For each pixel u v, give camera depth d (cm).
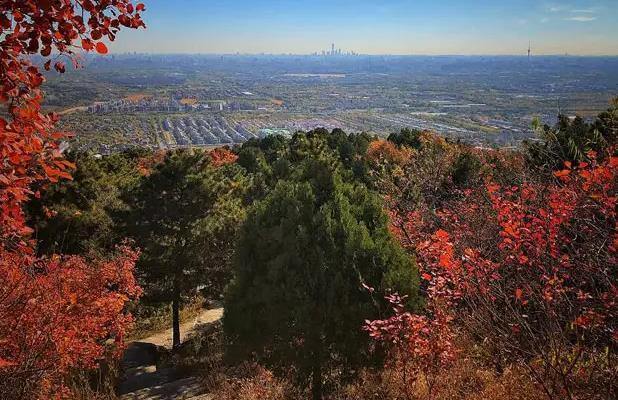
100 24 327
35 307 600
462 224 838
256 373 925
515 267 559
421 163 1748
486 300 536
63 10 312
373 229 788
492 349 652
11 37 306
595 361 489
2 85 310
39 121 334
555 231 506
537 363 547
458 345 690
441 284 583
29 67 329
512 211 599
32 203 1728
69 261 941
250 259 797
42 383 622
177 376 1193
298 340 748
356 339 704
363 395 709
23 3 299
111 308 907
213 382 973
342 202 786
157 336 1884
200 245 1666
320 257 729
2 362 455
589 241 510
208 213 1683
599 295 480
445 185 1555
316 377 755
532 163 957
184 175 1645
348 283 714
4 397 550
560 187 656
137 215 1616
